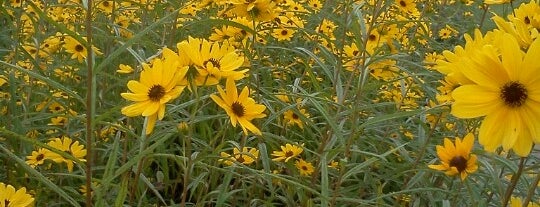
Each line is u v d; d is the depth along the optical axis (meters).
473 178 1.03
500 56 0.59
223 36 1.18
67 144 0.95
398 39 1.50
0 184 0.72
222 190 0.87
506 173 0.99
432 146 0.99
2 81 1.10
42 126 1.02
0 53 1.31
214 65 0.72
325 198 0.70
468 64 0.55
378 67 1.18
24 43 1.29
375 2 0.95
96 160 1.08
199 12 1.53
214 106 1.19
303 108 1.18
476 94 0.55
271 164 1.12
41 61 1.36
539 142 0.53
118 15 1.45
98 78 1.26
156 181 1.18
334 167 1.03
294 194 1.08
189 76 0.70
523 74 0.54
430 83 1.30
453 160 0.76
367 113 1.19
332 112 1.06
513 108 0.55
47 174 0.90
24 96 1.20
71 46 1.20
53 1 1.59
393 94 1.25
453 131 1.09
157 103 0.67
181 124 0.85
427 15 1.66
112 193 0.95
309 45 1.69
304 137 1.20
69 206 1.01
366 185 1.05
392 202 1.08
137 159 0.65
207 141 1.11
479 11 2.11
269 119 0.92
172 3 1.11
